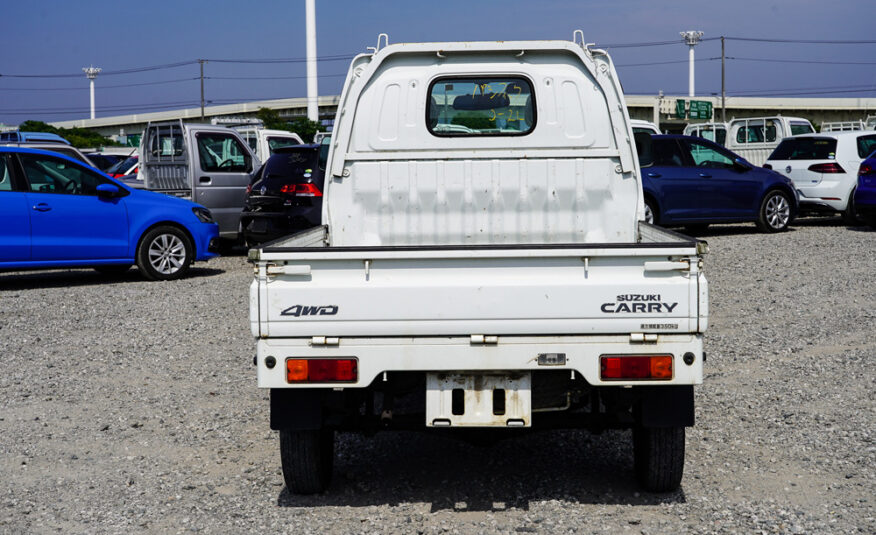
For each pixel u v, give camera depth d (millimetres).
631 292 4234
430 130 5918
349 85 5887
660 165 15883
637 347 4266
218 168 15742
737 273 12234
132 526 4516
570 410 5074
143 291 12031
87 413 6594
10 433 6129
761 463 5312
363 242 5996
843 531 4270
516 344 4277
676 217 15945
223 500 4867
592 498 4801
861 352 7891
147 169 16312
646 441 4637
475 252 4238
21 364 8125
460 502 4785
